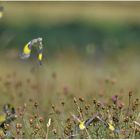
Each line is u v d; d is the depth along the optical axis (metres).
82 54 67.56
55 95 36.25
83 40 117.38
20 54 26.53
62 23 139.88
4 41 43.03
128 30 134.88
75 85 40.16
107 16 148.62
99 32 131.88
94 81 45.34
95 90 38.16
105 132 25.62
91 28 136.00
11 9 139.00
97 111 26.47
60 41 107.69
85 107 26.69
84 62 60.22
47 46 91.50
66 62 59.75
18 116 28.59
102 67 60.12
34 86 38.09
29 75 45.28
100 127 25.83
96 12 152.25
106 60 64.19
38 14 144.12
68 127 25.56
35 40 26.38
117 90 35.53
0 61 52.88
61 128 26.94
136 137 25.34
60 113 29.88
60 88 39.47
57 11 149.88
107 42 70.38
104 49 67.88
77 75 49.62
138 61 65.25
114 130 25.12
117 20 145.25
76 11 151.88
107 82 36.44
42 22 138.75
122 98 32.34
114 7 155.12
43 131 26.33
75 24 138.75
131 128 25.58
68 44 99.06
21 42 101.38
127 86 41.00
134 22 143.50
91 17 147.88
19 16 138.25
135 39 118.31
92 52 64.81
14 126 26.92
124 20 145.50
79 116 26.66
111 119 25.94
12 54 51.59
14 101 34.84
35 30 129.62
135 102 27.23
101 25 140.12
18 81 38.19
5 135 25.80
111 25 139.88
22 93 36.19
